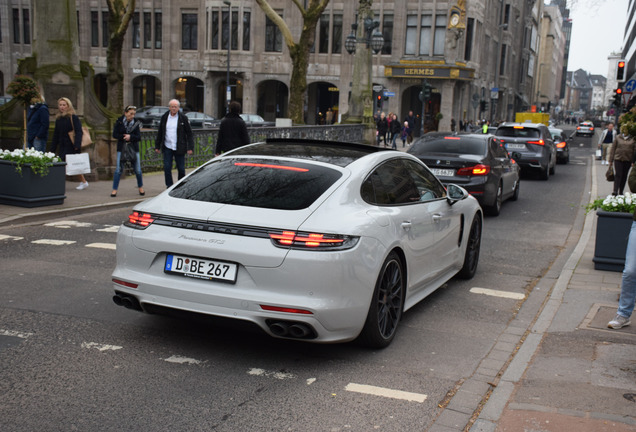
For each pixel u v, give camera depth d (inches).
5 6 2129.7
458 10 1865.2
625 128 304.3
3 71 2165.4
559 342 203.0
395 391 164.7
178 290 173.6
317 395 160.7
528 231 438.3
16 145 611.5
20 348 184.9
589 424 143.6
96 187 539.8
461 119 2041.1
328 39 1978.3
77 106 578.6
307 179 187.6
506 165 529.7
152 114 1434.5
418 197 225.6
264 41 1989.4
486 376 176.2
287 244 166.4
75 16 584.4
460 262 273.1
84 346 188.5
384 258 183.5
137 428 139.4
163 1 2031.3
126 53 2092.8
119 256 186.9
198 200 185.0
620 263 302.5
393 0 1936.5
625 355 191.5
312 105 2117.4
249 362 181.3
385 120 1378.0
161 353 185.5
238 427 141.8
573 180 820.0
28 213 390.6
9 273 266.8
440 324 225.1
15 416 142.9
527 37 3289.9
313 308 164.4
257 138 779.4
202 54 2026.3
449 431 142.4
